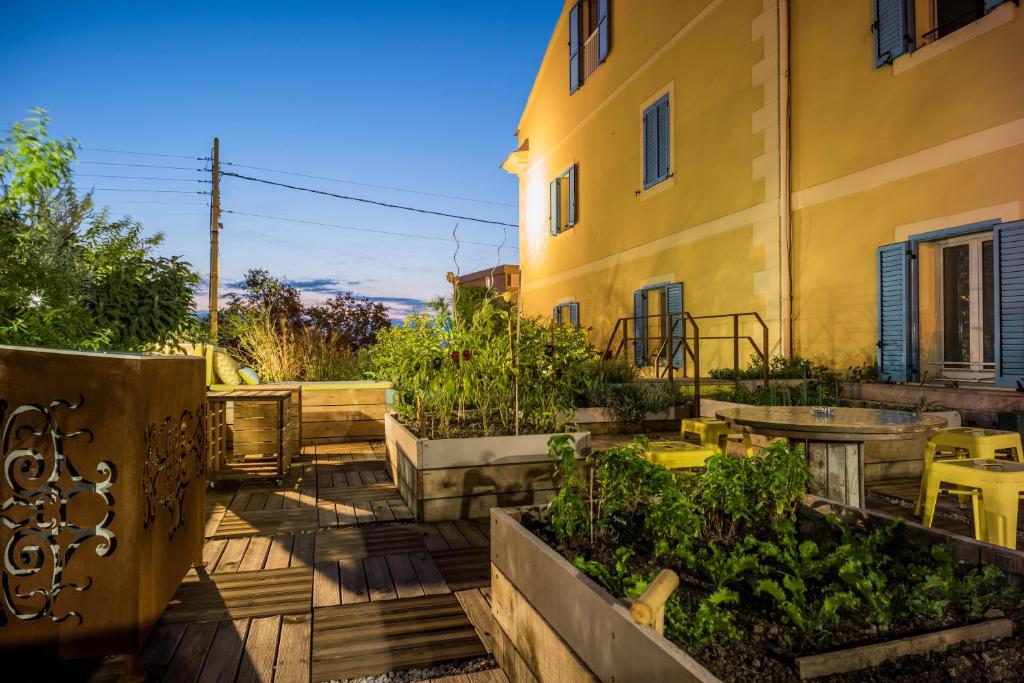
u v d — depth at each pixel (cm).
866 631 165
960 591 172
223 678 208
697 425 445
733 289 880
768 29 809
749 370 792
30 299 374
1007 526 277
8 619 190
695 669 114
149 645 230
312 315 1795
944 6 646
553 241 1501
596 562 197
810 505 253
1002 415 513
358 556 329
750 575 198
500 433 441
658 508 219
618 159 1185
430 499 391
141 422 196
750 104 843
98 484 192
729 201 885
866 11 689
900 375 645
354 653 225
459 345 439
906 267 637
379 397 739
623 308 1167
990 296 594
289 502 443
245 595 277
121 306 472
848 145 714
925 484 382
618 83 1184
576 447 411
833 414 338
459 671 214
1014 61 545
